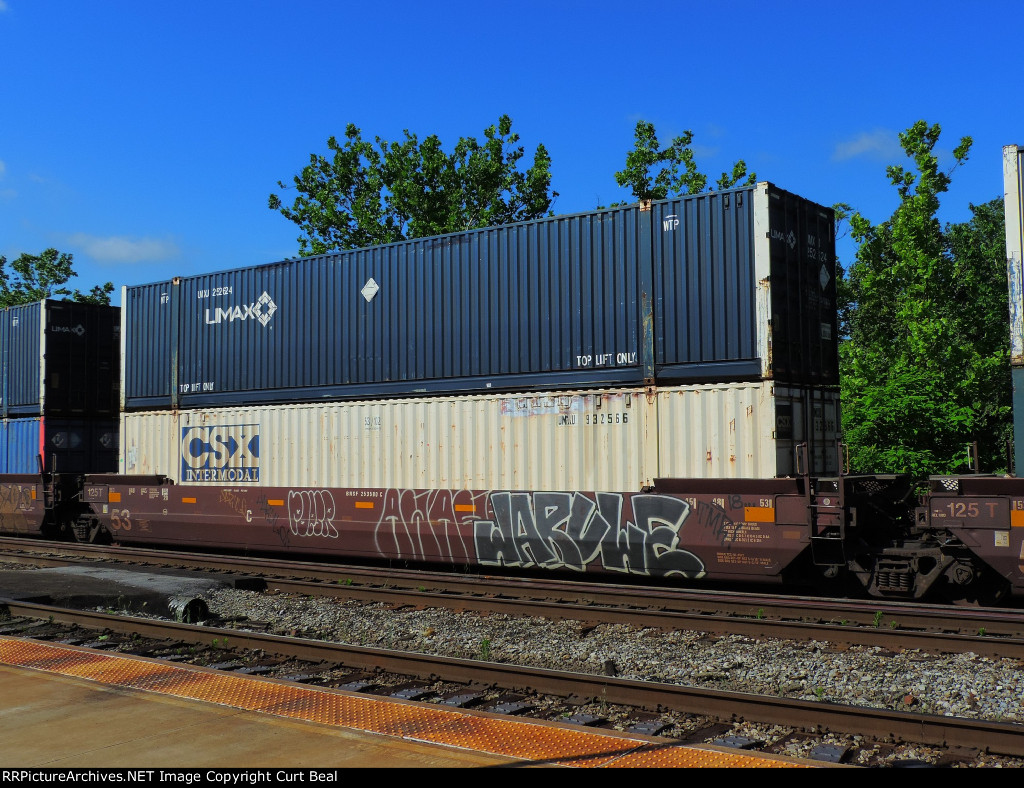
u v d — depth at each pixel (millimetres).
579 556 12000
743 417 10969
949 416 19859
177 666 7195
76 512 19812
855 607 9406
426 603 11000
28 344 20531
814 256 12242
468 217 37656
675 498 11203
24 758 5035
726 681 7469
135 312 18250
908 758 5246
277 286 15820
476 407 13227
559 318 12508
